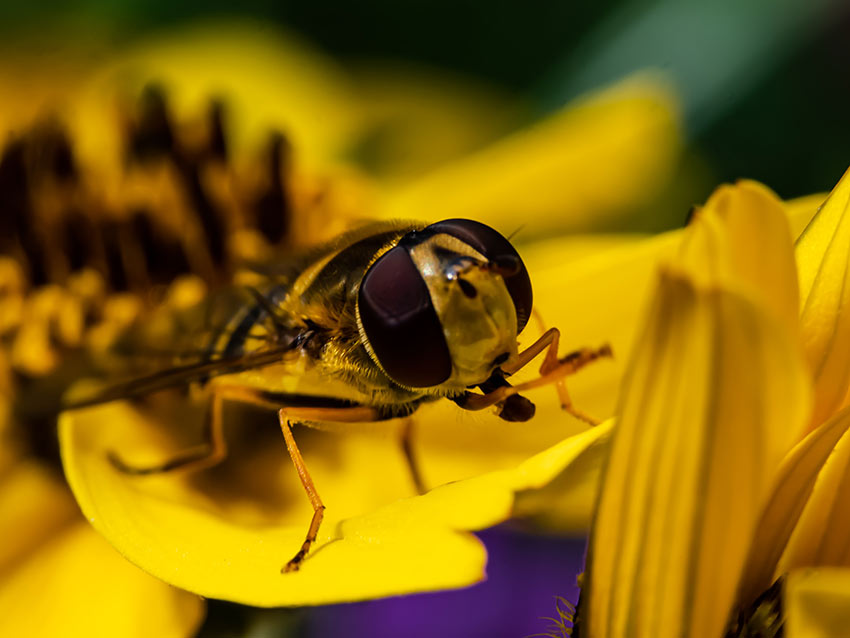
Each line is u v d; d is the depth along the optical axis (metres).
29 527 0.05
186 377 0.05
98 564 0.05
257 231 0.05
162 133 0.05
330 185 0.05
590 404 0.05
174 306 0.05
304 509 0.05
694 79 0.05
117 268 0.05
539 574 0.05
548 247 0.05
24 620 0.05
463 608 0.05
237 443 0.05
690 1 0.05
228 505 0.05
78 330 0.05
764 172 0.05
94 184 0.05
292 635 0.05
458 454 0.05
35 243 0.05
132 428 0.05
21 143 0.05
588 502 0.05
